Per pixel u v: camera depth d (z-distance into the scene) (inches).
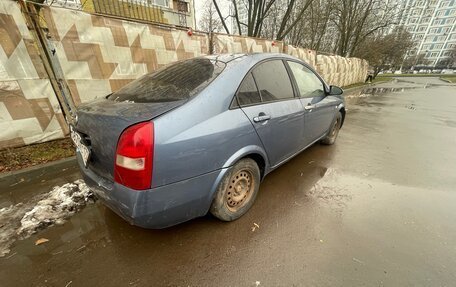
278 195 102.1
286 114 94.7
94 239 75.1
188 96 66.1
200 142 62.7
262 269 64.9
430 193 105.2
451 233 79.4
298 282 61.0
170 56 178.5
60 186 105.3
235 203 83.4
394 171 128.0
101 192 65.2
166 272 63.9
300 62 118.5
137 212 57.2
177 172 60.0
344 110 168.9
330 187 110.0
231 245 73.1
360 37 946.7
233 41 232.1
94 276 62.5
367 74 954.7
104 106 70.2
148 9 416.8
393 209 92.7
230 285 60.5
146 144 54.4
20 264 65.8
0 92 115.3
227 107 71.7
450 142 181.8
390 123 248.7
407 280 61.7
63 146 135.2
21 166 113.3
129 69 158.2
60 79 132.9
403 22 1321.4
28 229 79.0
